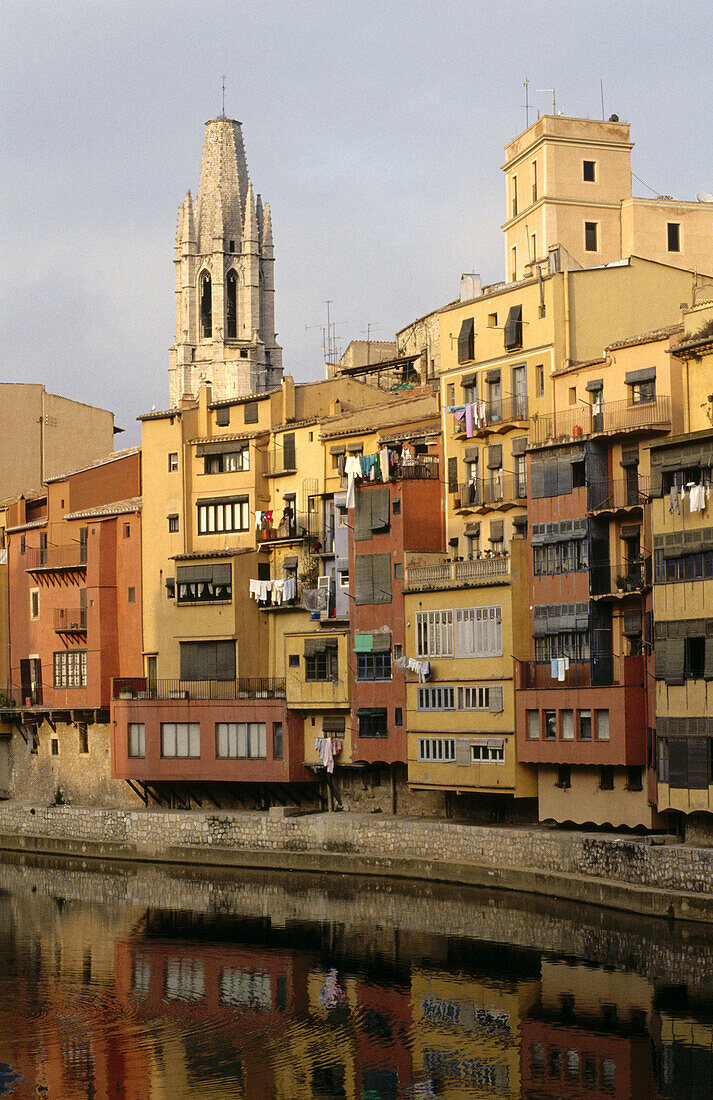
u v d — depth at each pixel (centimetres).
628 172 10419
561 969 6347
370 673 8981
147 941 7262
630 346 7938
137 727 10056
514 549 8125
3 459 13312
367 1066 5431
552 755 7775
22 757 11431
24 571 11794
